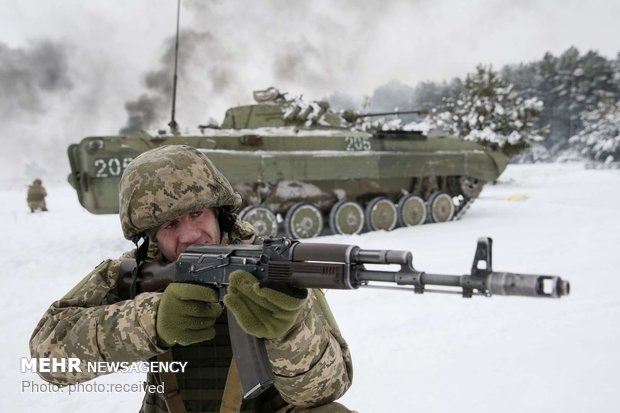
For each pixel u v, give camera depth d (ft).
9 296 27.81
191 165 6.70
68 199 95.50
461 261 31.91
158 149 6.93
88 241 46.19
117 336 5.83
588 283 25.55
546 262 30.53
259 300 5.46
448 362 17.07
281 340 5.94
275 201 45.78
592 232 41.04
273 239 5.88
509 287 4.91
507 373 16.05
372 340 19.25
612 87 237.86
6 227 57.06
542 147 197.67
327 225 50.08
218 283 6.02
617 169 135.33
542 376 15.71
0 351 19.92
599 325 19.75
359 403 14.67
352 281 5.61
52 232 52.44
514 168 146.10
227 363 6.80
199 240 6.84
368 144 49.44
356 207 47.85
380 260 5.50
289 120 48.85
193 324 5.74
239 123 49.80
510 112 94.22
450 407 14.23
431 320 21.09
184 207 6.53
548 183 101.30
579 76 238.27
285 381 6.24
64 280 31.63
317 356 6.18
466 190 55.88
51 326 6.24
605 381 15.11
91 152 36.94
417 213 51.83
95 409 15.14
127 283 6.86
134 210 6.59
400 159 50.06
